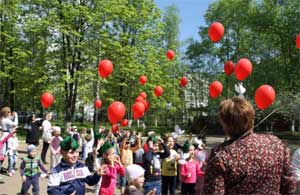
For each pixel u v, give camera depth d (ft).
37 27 86.12
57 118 147.64
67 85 89.86
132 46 103.30
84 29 91.71
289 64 122.83
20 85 94.53
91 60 91.04
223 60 156.87
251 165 9.03
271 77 119.96
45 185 38.04
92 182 17.03
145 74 102.17
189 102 177.17
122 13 96.12
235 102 9.83
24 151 66.64
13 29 96.17
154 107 111.45
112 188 23.38
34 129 50.62
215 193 9.02
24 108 135.54
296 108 108.99
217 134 142.20
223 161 9.16
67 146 16.31
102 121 134.31
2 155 41.55
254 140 9.37
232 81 123.24
